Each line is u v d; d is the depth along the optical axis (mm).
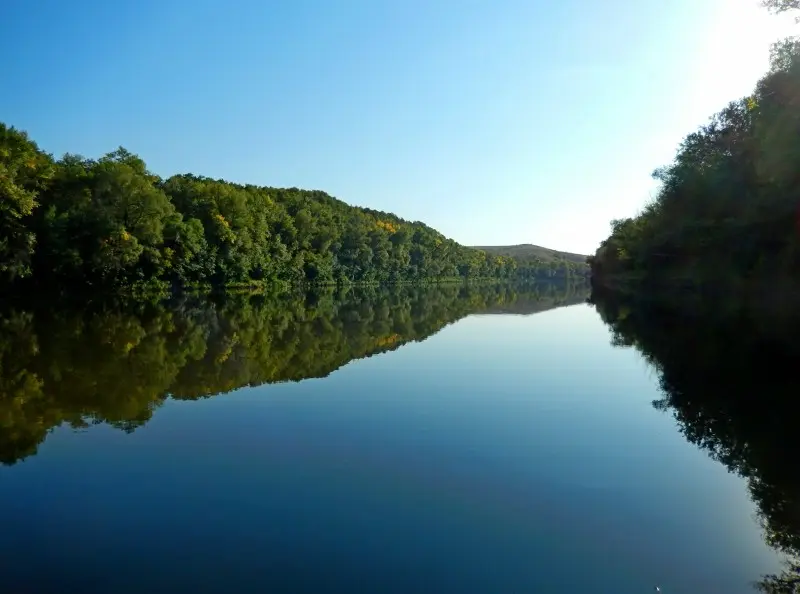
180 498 8438
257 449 10680
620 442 11031
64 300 47531
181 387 16203
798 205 30938
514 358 21703
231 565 6555
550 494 8523
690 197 47531
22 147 47156
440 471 9492
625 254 83125
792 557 6734
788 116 28328
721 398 14453
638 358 21250
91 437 11477
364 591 6008
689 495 8492
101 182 53500
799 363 18766
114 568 6508
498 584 6168
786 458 10016
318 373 18531
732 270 41656
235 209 76875
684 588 6141
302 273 95062
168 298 55219
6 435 11562
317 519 7723
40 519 7758
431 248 150125
